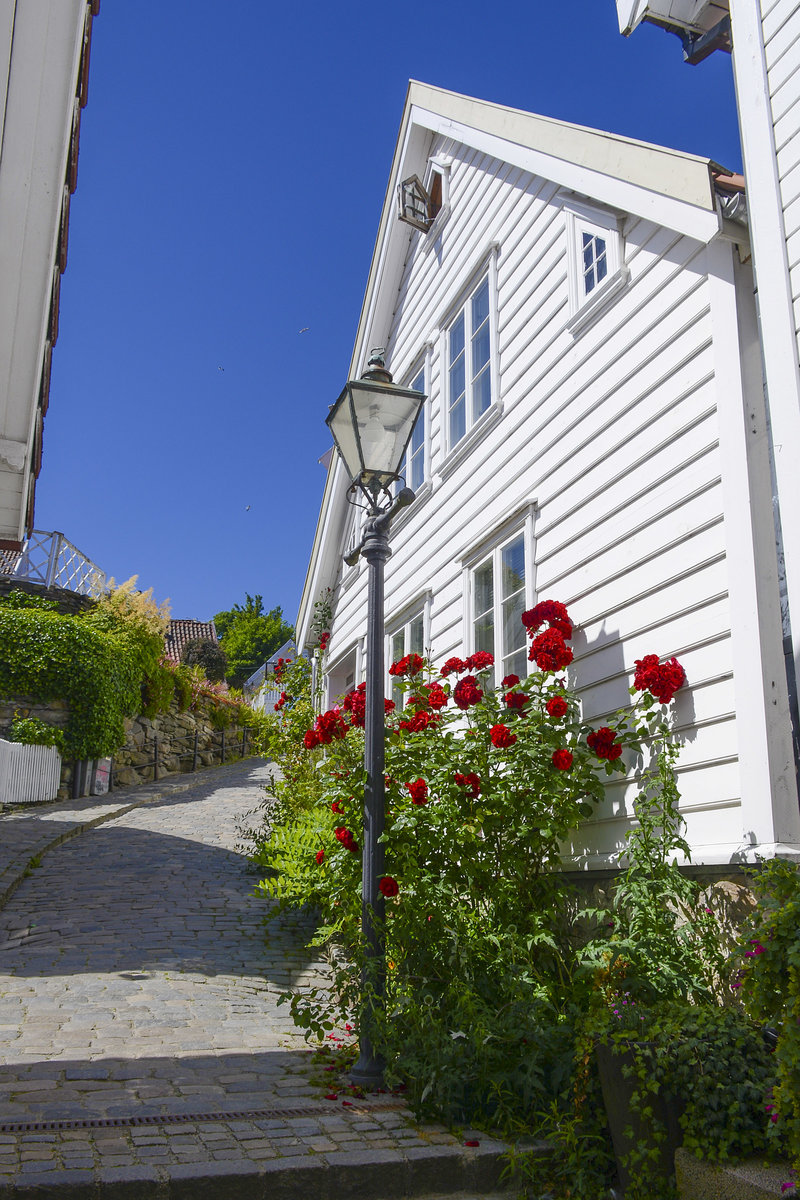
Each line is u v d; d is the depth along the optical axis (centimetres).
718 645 485
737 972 420
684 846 469
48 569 1884
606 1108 359
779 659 452
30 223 530
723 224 500
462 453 884
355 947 510
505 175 859
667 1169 332
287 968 698
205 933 790
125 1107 401
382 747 504
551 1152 372
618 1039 351
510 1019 428
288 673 1288
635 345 596
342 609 1348
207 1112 399
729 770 466
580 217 692
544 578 684
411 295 1132
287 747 1205
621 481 595
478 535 817
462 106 935
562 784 545
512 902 528
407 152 1106
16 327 600
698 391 527
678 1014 359
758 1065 328
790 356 444
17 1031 514
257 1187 335
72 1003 580
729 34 590
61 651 1656
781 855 418
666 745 505
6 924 804
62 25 438
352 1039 527
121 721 1823
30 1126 372
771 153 468
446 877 531
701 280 534
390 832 501
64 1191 315
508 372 795
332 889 594
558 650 577
